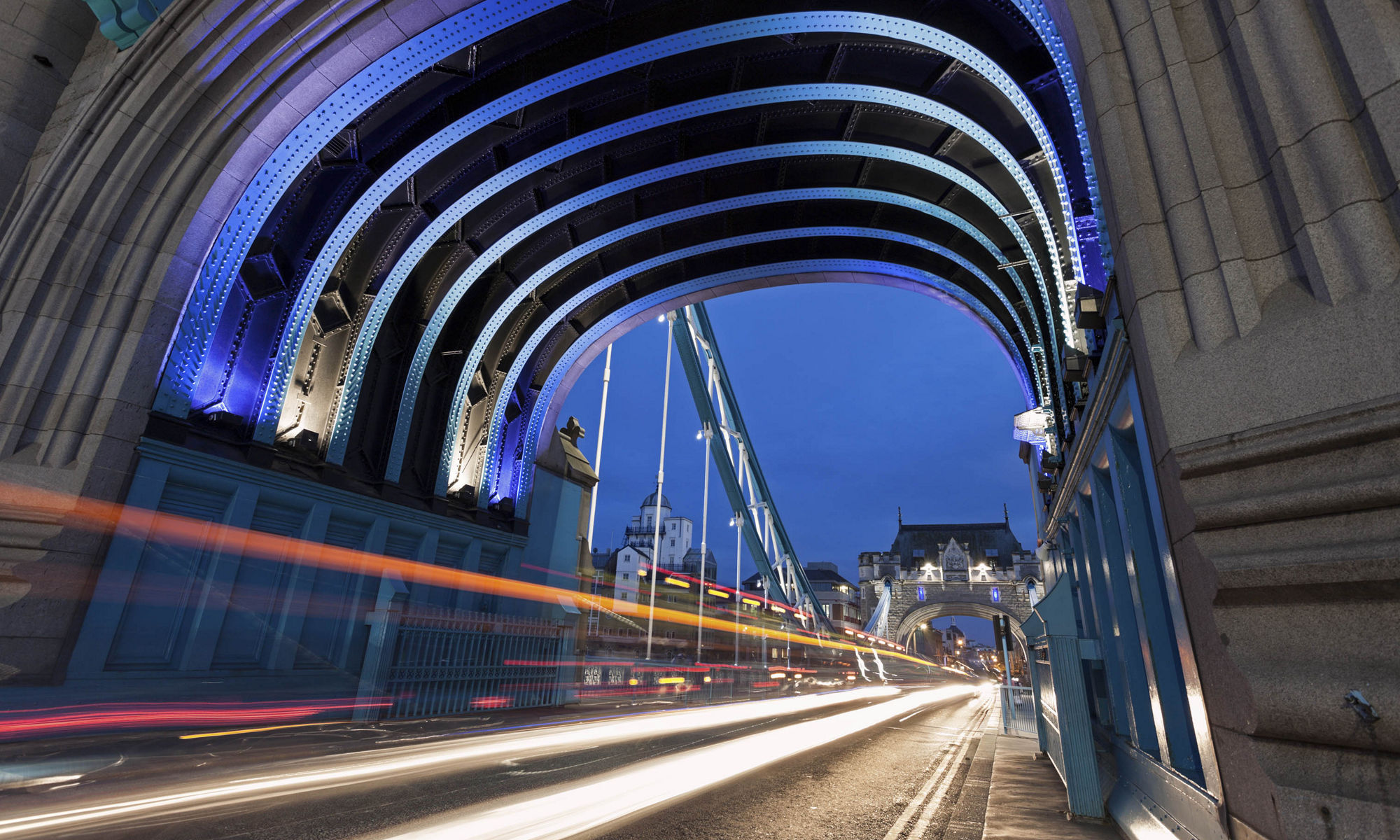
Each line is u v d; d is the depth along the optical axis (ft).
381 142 37.19
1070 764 17.99
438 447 49.83
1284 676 7.42
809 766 28.73
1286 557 7.69
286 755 23.56
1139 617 14.14
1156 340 9.99
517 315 56.03
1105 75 11.74
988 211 43.04
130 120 28.35
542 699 47.29
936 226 50.52
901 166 45.16
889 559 311.68
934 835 16.38
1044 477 34.30
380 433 45.44
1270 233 9.27
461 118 37.55
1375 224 7.64
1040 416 34.27
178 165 29.35
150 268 28.71
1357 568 7.04
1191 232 9.89
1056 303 34.06
